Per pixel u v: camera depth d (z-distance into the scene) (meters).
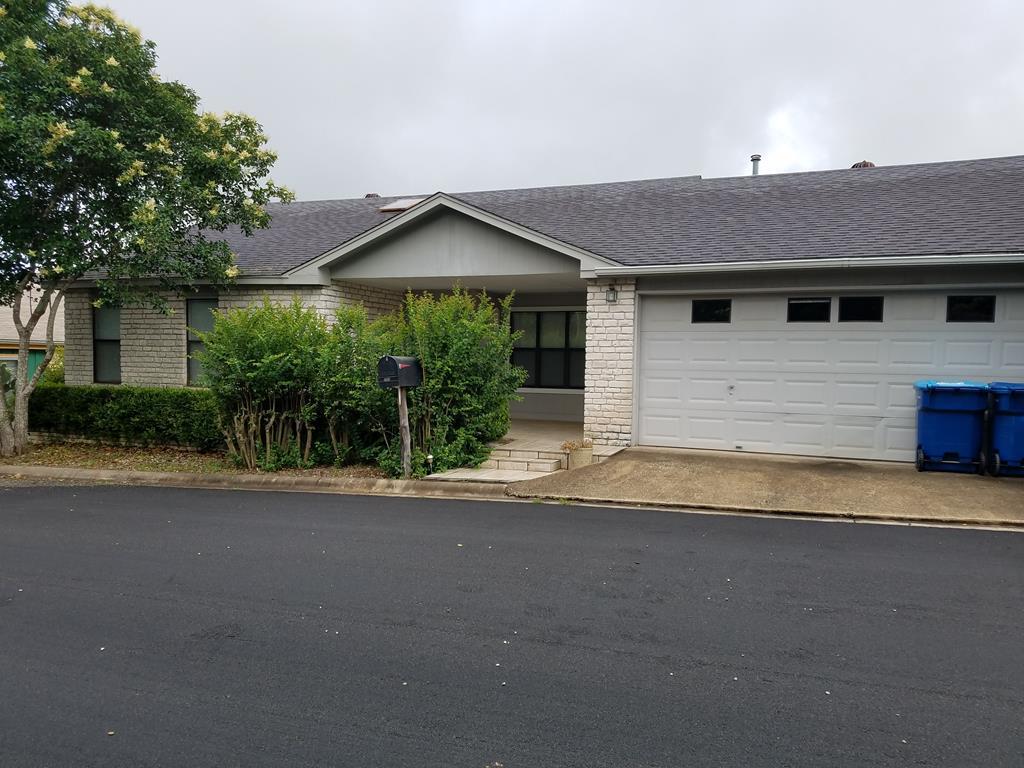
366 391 9.81
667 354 10.84
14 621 4.70
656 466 9.53
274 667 4.00
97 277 13.77
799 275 9.91
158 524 7.37
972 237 9.45
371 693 3.69
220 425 10.45
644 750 3.15
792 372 10.23
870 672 3.89
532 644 4.29
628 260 10.52
